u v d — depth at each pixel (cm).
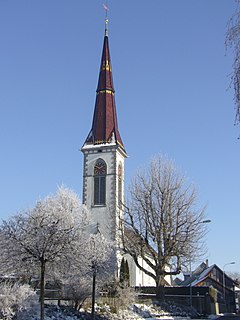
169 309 4531
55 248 2552
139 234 4709
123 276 5428
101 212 7144
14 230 2550
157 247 4638
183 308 4756
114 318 3409
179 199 4728
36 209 2833
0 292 2448
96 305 3559
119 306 3722
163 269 4600
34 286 3581
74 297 3256
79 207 4453
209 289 5503
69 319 2903
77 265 2794
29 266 2675
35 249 2528
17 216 2598
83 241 2914
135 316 3706
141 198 4769
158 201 4712
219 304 6775
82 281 3244
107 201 7231
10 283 2692
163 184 4762
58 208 2902
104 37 8512
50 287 3653
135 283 6850
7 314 2356
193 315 4628
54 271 2819
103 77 8244
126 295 3825
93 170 7469
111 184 7325
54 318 2780
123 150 7769
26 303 2506
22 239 2536
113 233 4966
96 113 7981
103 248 3275
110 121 7900
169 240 4606
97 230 6925
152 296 4941
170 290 5525
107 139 7650
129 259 6912
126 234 4753
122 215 5316
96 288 3372
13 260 2586
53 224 2581
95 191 7344
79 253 2719
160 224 4644
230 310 8231
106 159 7475
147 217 4700
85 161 7569
